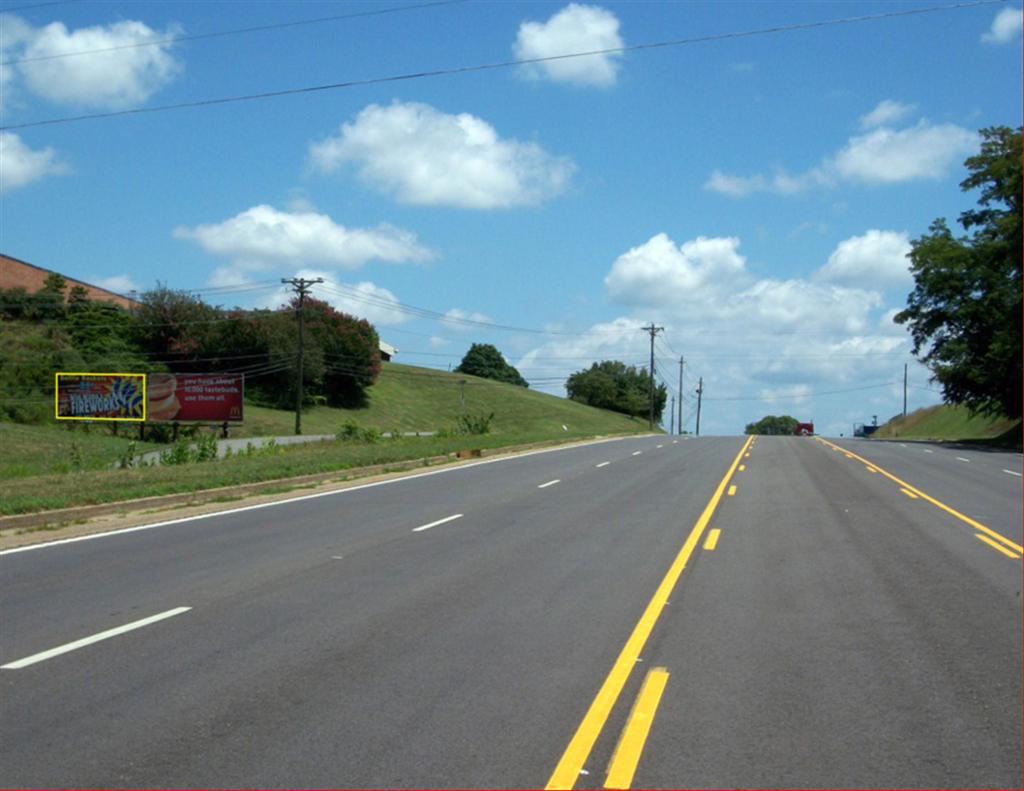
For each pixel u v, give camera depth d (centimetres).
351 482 2636
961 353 6081
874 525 1745
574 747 614
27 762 591
